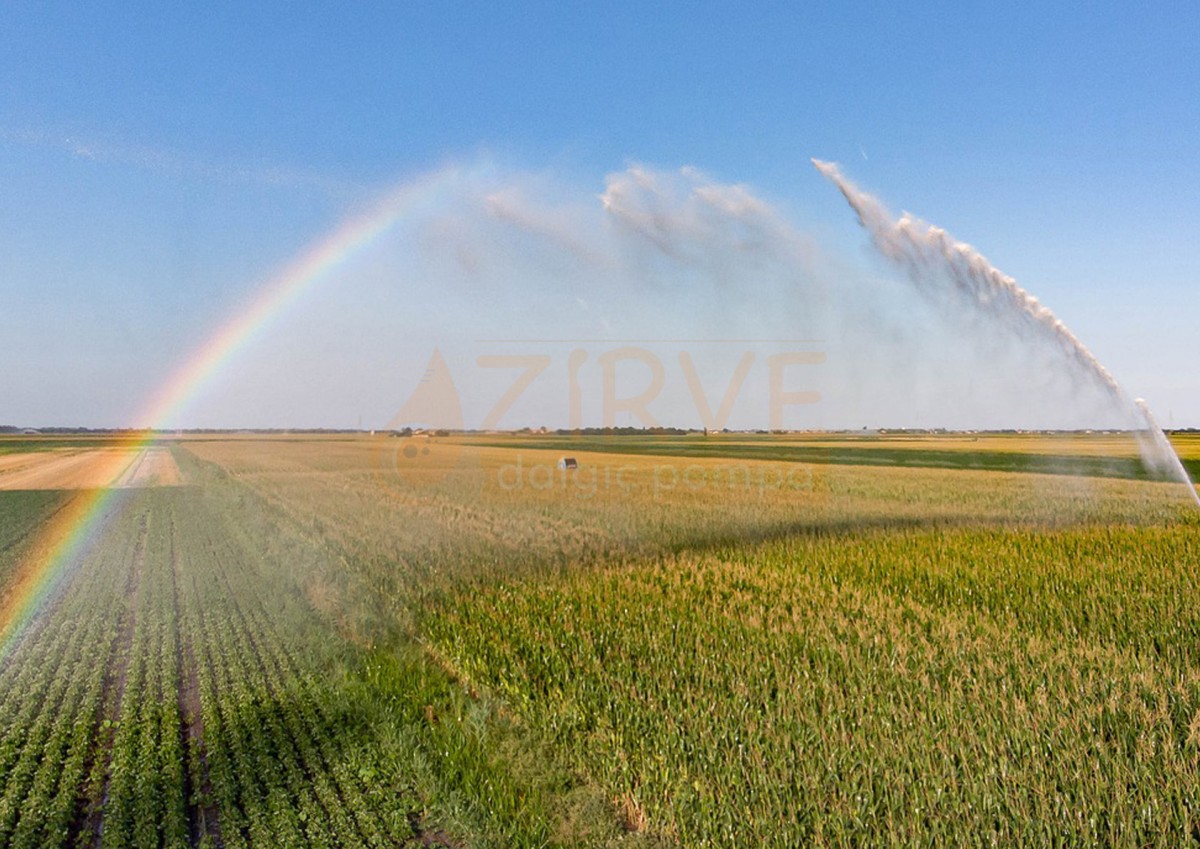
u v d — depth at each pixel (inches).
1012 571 644.7
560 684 410.3
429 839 287.1
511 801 297.7
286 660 502.3
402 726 380.5
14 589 765.3
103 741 380.2
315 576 757.3
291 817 296.2
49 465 2999.5
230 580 786.8
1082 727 319.9
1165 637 448.5
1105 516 1022.4
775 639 450.6
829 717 330.3
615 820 284.0
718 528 938.1
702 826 266.4
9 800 321.1
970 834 251.3
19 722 398.9
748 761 300.2
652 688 381.4
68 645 555.2
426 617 566.3
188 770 348.5
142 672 489.1
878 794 273.4
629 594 589.9
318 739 371.9
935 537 849.5
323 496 1533.0
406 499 1423.5
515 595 608.1
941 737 309.1
